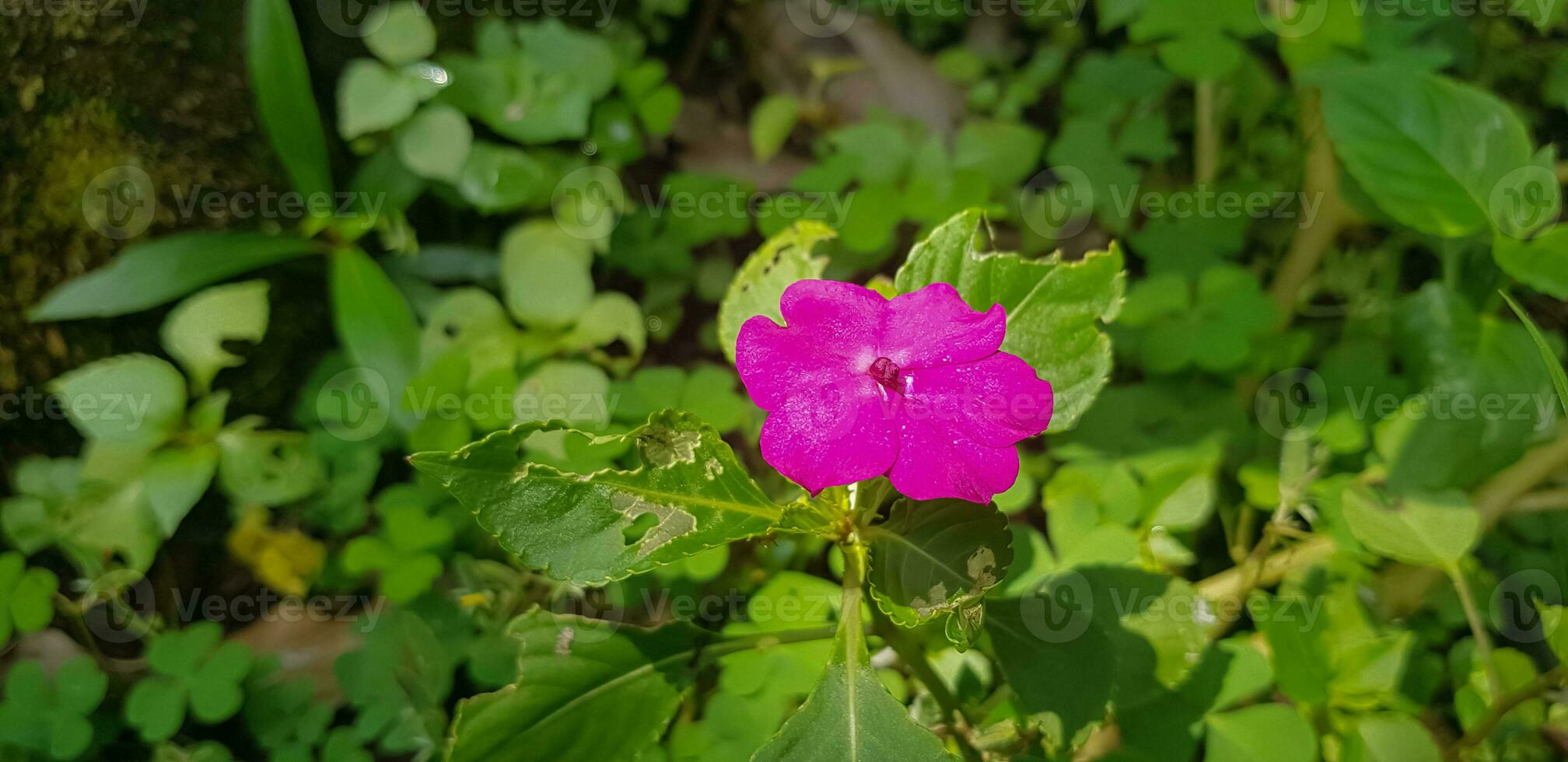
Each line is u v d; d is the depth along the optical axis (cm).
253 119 24
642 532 14
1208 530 24
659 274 28
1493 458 21
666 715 17
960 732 18
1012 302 16
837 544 15
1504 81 29
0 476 23
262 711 22
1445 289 23
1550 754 19
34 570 22
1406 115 21
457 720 15
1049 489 22
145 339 24
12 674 22
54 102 23
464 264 27
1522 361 22
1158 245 28
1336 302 27
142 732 21
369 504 24
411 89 26
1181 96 31
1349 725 19
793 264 17
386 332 24
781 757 14
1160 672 19
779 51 32
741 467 14
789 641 17
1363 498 20
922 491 13
